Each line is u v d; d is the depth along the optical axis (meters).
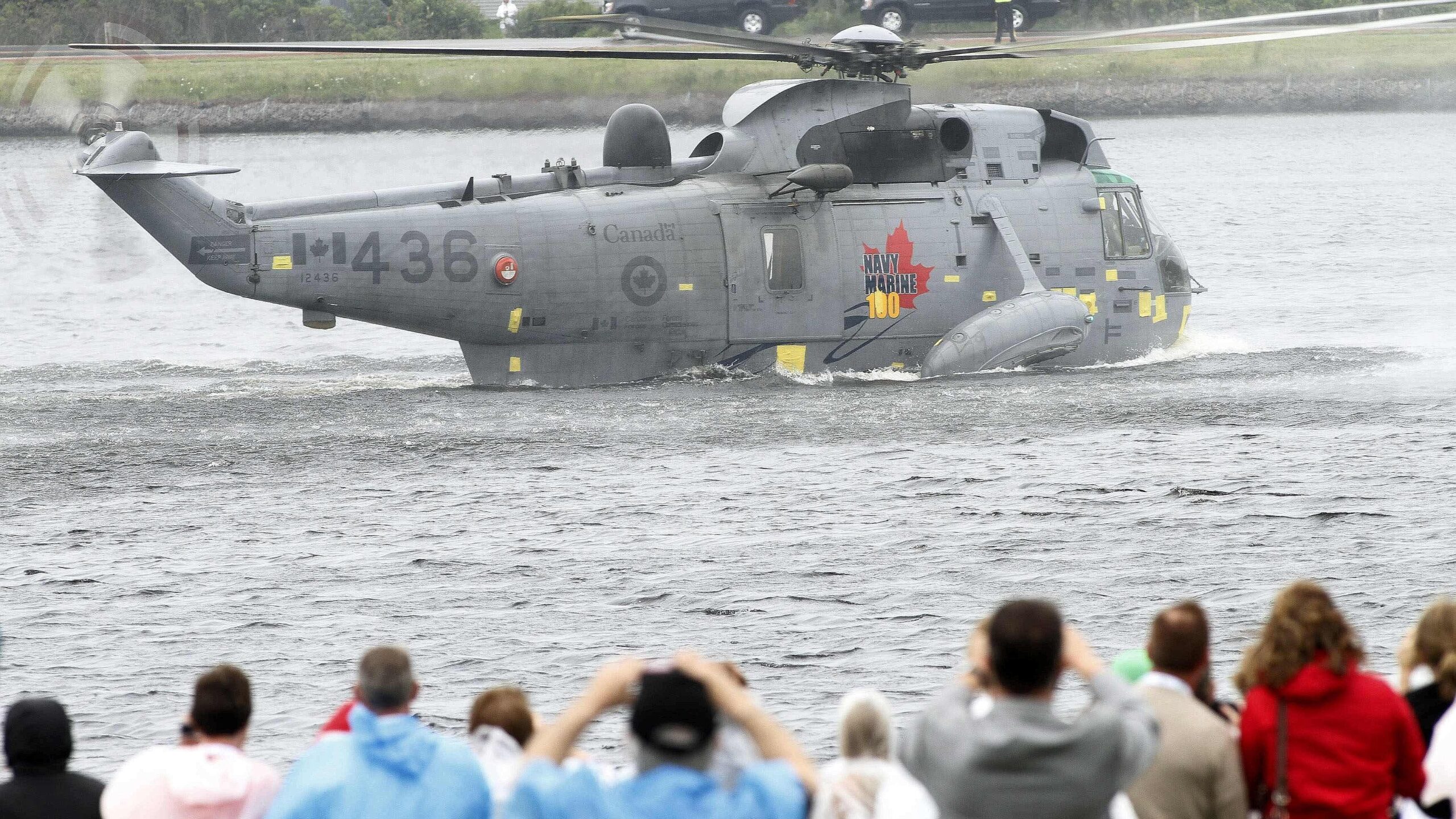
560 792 22.36
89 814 28.36
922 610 57.03
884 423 87.75
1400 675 32.28
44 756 28.47
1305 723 27.56
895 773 26.69
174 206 88.62
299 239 90.00
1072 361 105.00
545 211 94.25
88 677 50.97
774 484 75.38
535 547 65.62
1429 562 61.59
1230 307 144.12
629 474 77.31
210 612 57.66
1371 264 178.62
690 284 96.69
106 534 67.75
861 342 100.19
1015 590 59.12
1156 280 107.50
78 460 80.75
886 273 99.88
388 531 68.19
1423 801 30.23
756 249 97.69
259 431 87.38
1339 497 71.69
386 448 83.00
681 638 54.38
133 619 56.91
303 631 55.50
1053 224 103.50
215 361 122.19
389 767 25.89
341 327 147.00
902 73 103.44
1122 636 53.53
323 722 46.78
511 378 97.12
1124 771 23.22
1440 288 156.38
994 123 104.19
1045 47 96.81
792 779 22.81
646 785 22.53
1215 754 26.83
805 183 95.88
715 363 98.81
